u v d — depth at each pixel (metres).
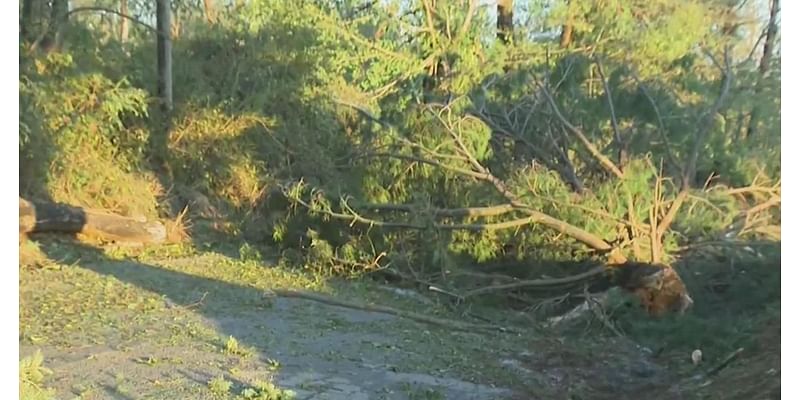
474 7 10.36
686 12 8.38
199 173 13.35
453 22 10.37
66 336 6.20
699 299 7.70
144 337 6.32
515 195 8.58
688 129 8.10
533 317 8.09
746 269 7.73
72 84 11.58
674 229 8.23
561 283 8.30
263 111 13.41
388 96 11.24
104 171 11.68
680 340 6.71
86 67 12.19
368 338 6.75
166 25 13.96
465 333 7.27
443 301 8.59
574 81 8.82
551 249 8.61
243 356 5.91
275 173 12.53
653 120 8.26
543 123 8.93
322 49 13.27
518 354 6.58
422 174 9.23
